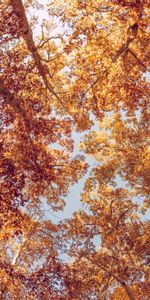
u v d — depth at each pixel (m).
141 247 19.47
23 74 12.44
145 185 20.11
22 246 17.16
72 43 13.15
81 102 15.25
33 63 13.27
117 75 14.07
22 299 15.38
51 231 17.72
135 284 19.33
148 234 19.66
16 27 11.65
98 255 18.94
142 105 15.27
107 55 13.62
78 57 14.03
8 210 11.69
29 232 16.94
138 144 20.20
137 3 11.69
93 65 14.13
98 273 18.81
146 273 19.14
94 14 12.50
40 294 15.31
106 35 13.06
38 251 17.62
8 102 12.09
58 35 13.06
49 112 13.72
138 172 19.92
